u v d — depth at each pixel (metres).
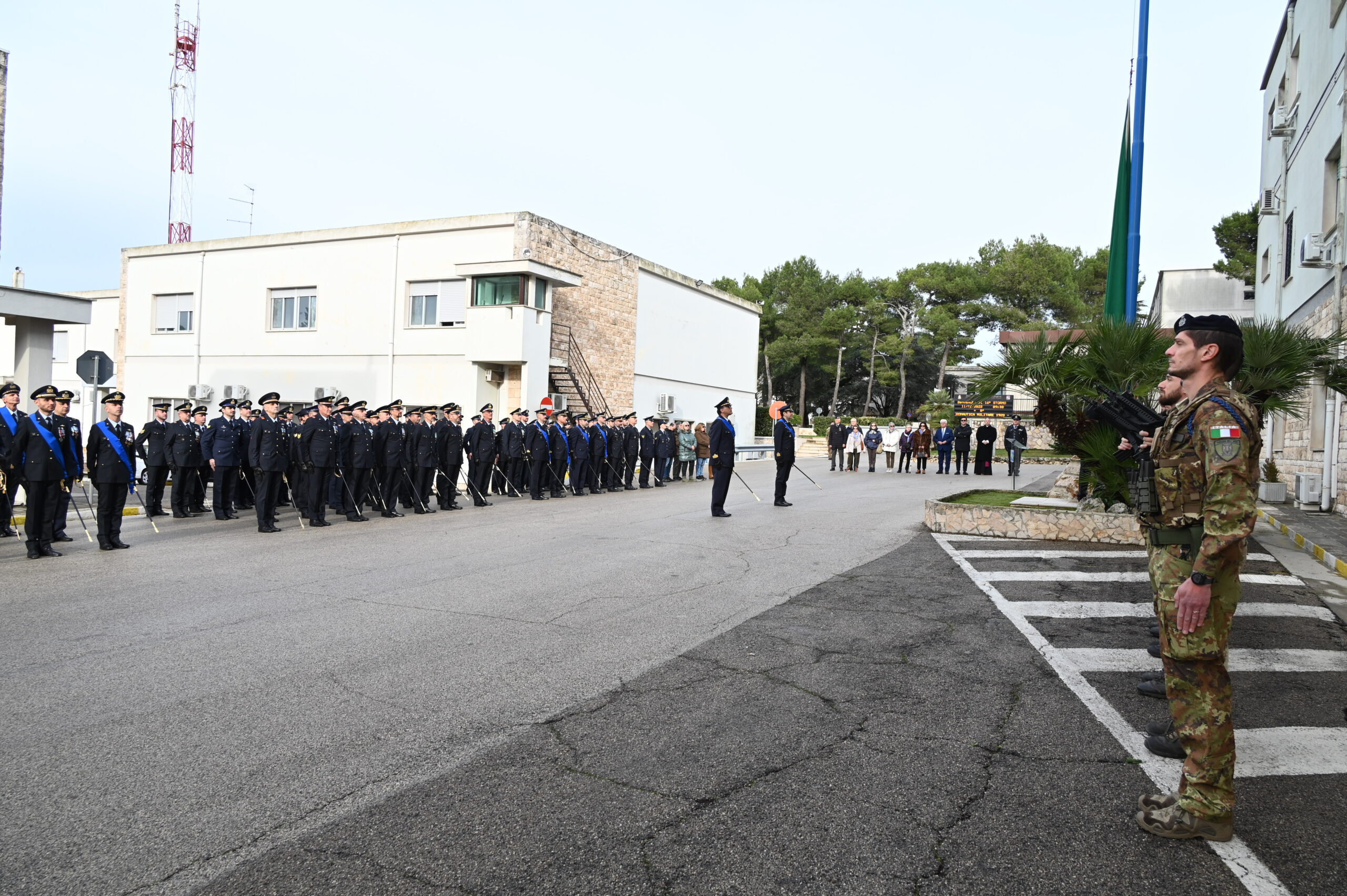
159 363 28.31
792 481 23.56
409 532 12.26
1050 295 49.12
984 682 5.29
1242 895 2.93
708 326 33.56
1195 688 3.33
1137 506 3.67
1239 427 3.20
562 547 10.68
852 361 57.69
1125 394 4.57
